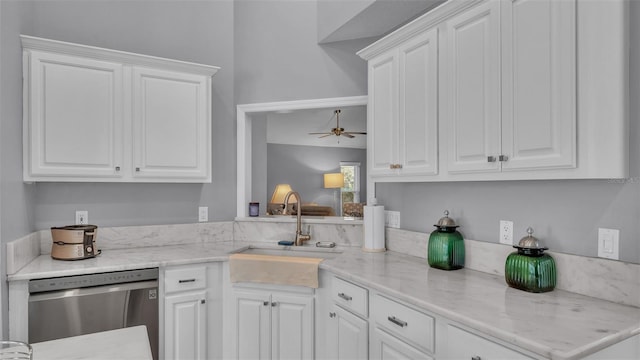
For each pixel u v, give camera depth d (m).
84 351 1.16
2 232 1.89
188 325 2.40
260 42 3.16
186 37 3.04
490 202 1.92
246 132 3.23
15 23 2.12
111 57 2.44
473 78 1.70
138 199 2.82
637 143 1.29
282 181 9.03
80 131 2.36
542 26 1.40
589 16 1.28
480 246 1.95
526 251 1.60
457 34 1.79
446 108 1.86
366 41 2.90
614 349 1.13
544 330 1.17
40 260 2.32
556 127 1.36
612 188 1.40
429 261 2.09
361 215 3.13
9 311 1.96
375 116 2.39
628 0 1.29
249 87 3.17
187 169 2.70
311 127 7.30
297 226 2.91
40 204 2.51
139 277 2.25
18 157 2.13
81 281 2.11
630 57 1.30
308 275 2.27
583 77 1.29
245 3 3.20
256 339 2.44
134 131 2.52
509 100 1.53
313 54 3.04
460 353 1.35
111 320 2.17
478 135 1.67
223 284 2.52
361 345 1.92
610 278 1.40
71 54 2.34
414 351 1.57
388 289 1.67
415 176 2.07
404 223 2.53
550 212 1.63
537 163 1.42
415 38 2.05
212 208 3.09
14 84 2.08
